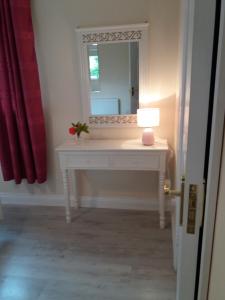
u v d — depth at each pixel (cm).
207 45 52
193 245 68
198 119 57
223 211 55
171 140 243
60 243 216
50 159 272
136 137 250
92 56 234
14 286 170
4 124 253
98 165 227
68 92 249
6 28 222
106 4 220
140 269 181
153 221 245
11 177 270
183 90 129
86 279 174
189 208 64
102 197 275
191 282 71
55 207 283
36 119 244
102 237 222
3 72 233
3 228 242
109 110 246
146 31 220
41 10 230
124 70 234
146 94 235
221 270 57
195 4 51
